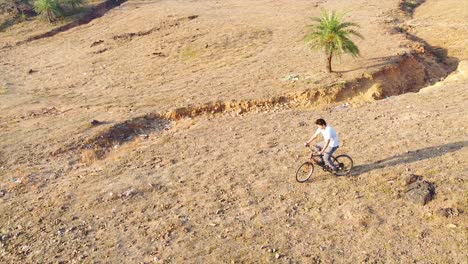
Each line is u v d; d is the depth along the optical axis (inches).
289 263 378.9
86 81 1234.6
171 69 1257.4
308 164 511.2
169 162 638.5
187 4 2222.0
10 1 2315.5
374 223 417.4
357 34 995.3
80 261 416.8
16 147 730.8
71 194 558.9
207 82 1069.8
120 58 1446.9
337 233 411.8
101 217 494.9
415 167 505.7
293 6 1988.2
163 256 410.3
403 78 1005.2
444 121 642.8
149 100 968.3
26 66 1494.8
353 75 967.0
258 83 1002.1
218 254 402.3
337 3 1973.4
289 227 431.8
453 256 359.3
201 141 716.7
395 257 368.5
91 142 739.4
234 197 506.3
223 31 1568.7
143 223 474.0
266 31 1524.4
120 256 418.3
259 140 690.2
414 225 405.4
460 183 454.9
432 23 1487.5
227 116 858.8
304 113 816.9
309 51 1240.2
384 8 1761.8
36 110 962.1
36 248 445.4
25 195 567.5
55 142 741.9
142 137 772.0
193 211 487.5
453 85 845.2
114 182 583.8
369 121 706.2
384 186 477.1
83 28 1985.7
